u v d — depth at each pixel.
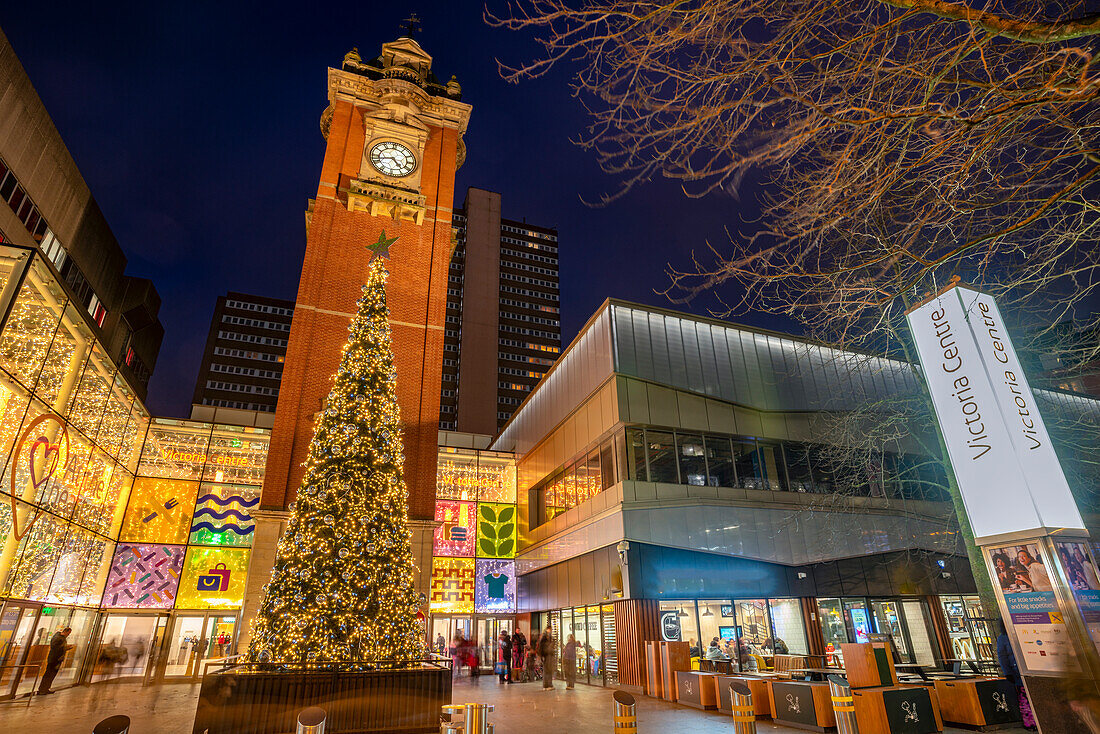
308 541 13.75
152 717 13.89
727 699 13.80
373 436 15.73
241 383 96.69
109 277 41.34
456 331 103.62
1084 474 24.95
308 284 29.14
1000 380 7.21
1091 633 6.07
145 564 26.47
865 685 11.09
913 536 25.45
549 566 27.72
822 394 27.44
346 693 11.82
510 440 36.84
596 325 25.94
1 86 27.14
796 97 4.54
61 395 21.06
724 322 27.25
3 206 28.11
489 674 27.78
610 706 15.50
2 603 17.92
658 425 23.38
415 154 34.25
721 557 22.00
